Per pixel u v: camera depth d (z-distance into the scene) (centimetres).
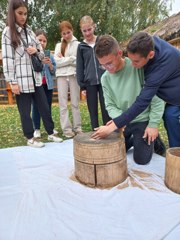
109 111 238
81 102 883
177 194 183
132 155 260
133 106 189
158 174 216
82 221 155
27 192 190
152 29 803
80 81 330
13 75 283
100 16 1145
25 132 302
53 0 1227
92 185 197
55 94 985
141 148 229
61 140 324
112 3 1153
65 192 189
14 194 189
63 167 237
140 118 227
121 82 220
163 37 632
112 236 142
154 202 173
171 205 168
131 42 175
